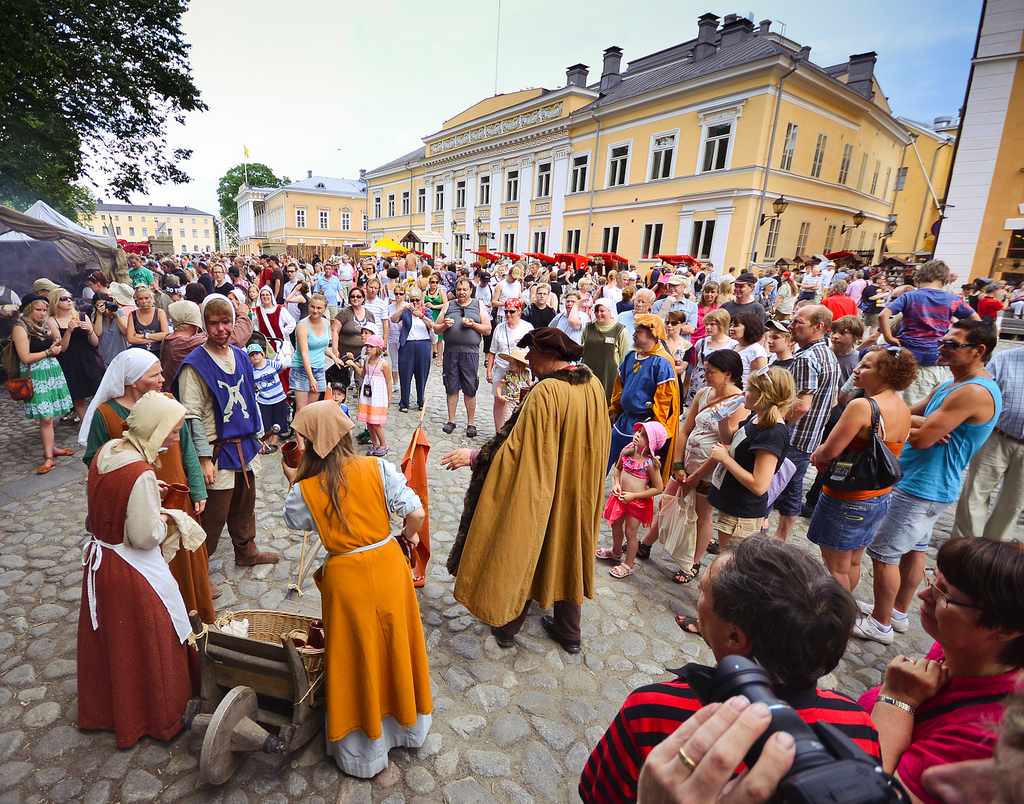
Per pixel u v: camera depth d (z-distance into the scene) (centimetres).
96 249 1010
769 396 279
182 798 198
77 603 313
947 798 81
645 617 324
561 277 1590
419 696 219
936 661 125
